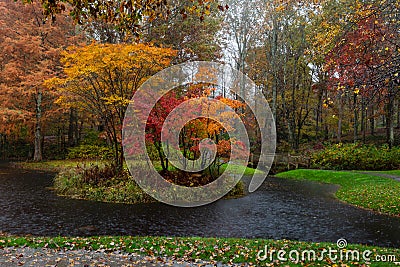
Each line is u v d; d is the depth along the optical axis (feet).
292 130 92.12
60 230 23.63
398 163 59.00
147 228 24.57
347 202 36.06
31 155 73.87
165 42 59.72
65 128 90.07
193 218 27.86
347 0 45.52
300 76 95.20
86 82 39.01
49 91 61.46
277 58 87.45
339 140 77.00
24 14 68.59
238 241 19.97
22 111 64.23
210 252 17.46
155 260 16.24
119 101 36.81
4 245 18.13
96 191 36.14
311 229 24.76
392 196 34.27
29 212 28.89
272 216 28.96
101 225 25.16
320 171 57.98
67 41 69.21
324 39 37.27
